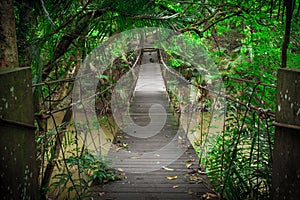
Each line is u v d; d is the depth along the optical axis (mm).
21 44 2086
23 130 1155
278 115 1256
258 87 2816
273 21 3023
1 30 1526
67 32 2465
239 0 3121
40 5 2014
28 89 1203
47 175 2336
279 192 1265
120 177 2711
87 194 2344
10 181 1047
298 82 1140
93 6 2453
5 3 1518
